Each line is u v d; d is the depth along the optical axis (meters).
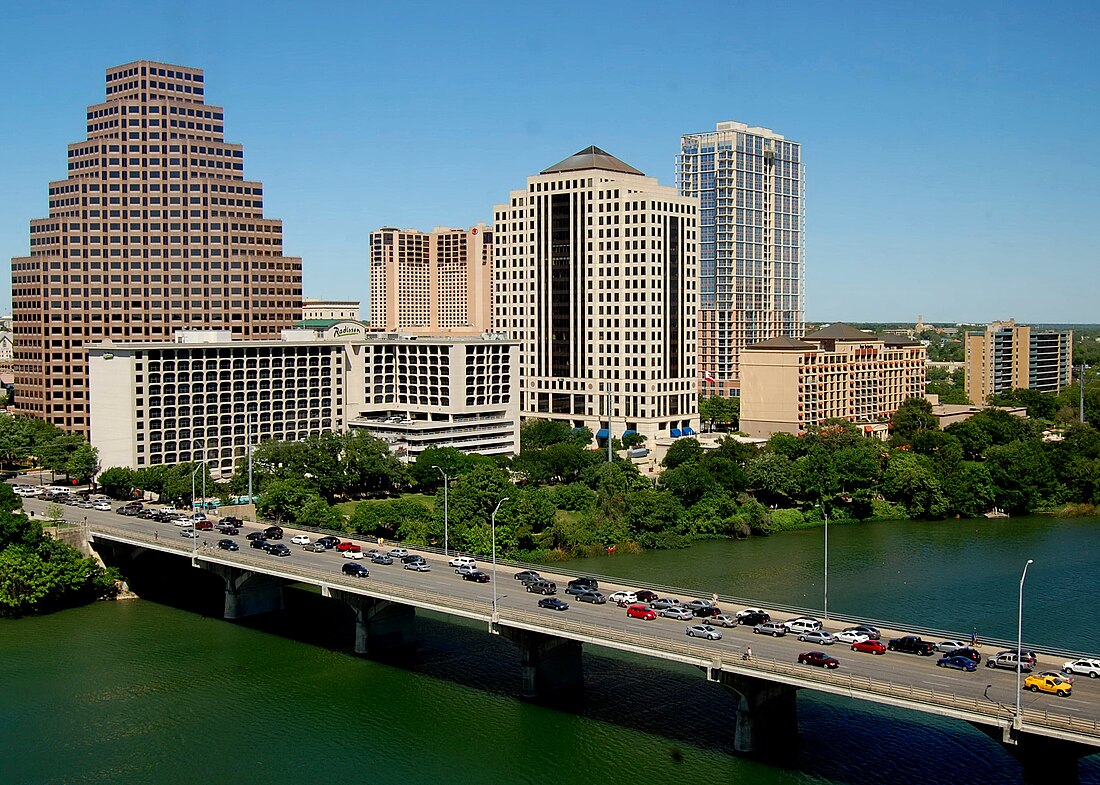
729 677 143.25
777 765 142.50
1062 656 146.25
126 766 146.62
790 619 167.00
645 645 149.75
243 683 176.75
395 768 145.25
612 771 142.38
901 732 152.25
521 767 144.38
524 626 160.88
